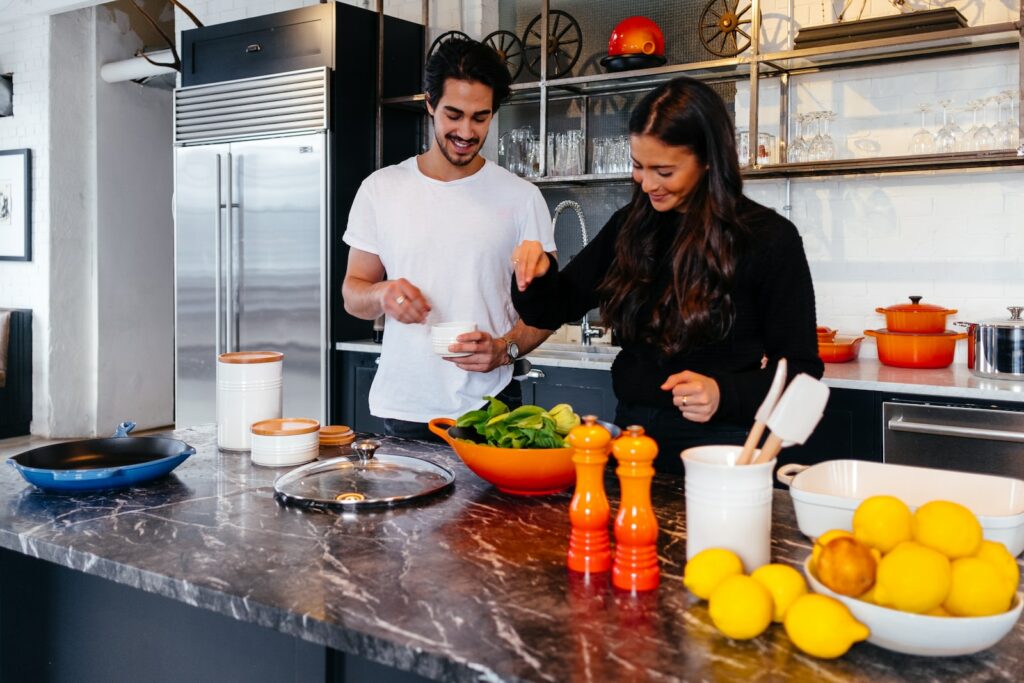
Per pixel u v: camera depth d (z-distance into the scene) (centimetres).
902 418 295
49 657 163
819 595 94
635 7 434
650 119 160
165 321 673
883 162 328
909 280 360
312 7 434
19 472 160
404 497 152
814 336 170
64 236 610
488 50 223
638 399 186
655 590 113
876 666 92
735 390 160
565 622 103
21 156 607
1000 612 92
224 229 457
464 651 95
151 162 657
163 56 579
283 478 163
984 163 329
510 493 159
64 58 603
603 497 120
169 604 144
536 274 184
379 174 249
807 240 379
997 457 281
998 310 344
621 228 188
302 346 435
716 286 167
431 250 239
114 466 173
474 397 236
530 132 422
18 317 605
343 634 101
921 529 99
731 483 108
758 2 354
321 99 422
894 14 354
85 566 128
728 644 97
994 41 329
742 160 373
